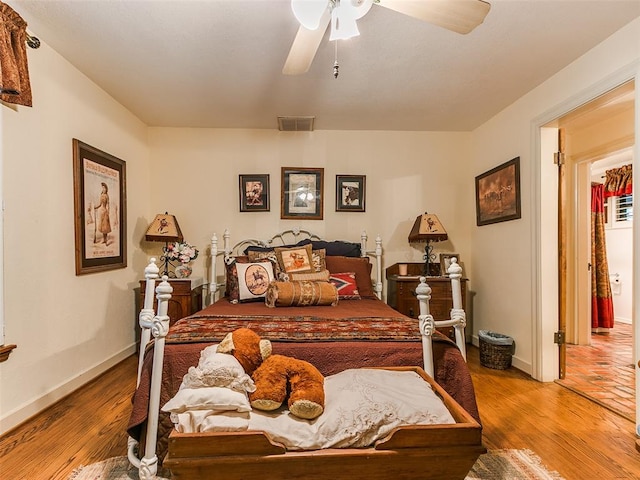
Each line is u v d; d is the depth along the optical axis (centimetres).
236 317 205
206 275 369
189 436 104
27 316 202
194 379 119
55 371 224
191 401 113
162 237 325
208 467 103
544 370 268
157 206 366
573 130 358
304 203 373
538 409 220
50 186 221
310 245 317
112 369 288
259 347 135
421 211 379
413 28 198
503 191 315
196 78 261
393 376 143
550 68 244
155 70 249
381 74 253
